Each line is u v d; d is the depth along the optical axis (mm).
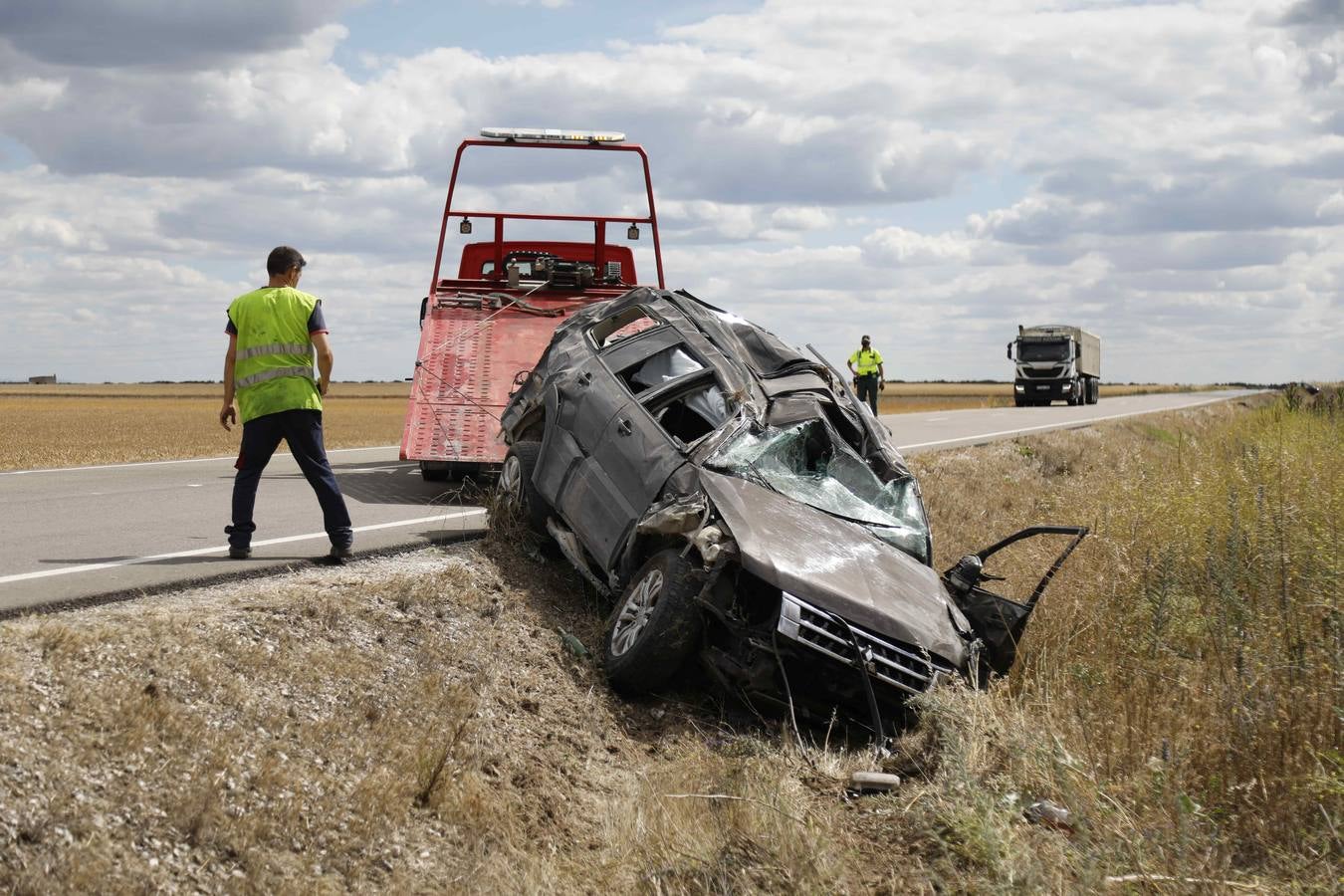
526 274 14930
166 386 198875
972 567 7645
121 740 4363
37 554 7738
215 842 4164
